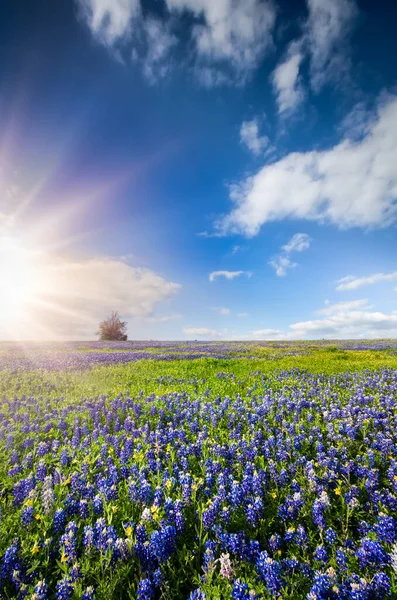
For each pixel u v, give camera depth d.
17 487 4.91
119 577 3.30
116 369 18.30
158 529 4.11
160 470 5.74
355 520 4.47
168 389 13.27
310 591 3.00
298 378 14.92
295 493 4.61
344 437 7.12
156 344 44.16
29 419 9.08
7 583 3.29
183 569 3.53
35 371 17.67
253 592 2.86
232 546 3.52
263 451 6.51
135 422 8.88
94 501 4.45
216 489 5.09
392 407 9.20
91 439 7.60
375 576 3.05
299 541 3.82
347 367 18.08
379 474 5.61
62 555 3.42
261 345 40.34
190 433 7.86
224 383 14.20
